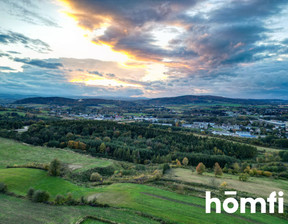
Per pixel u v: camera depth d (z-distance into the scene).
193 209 41.97
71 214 35.84
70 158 84.25
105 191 49.81
